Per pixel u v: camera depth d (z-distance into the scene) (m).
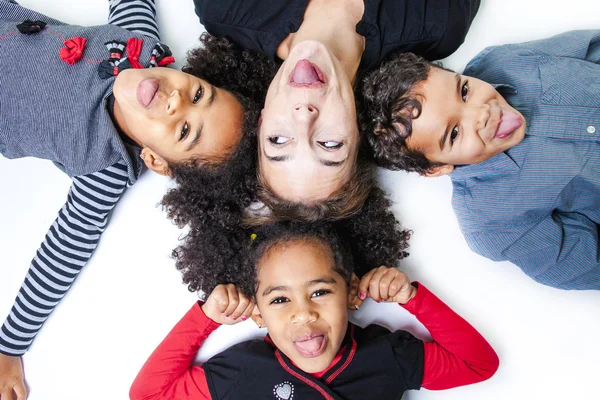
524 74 1.15
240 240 1.20
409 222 1.26
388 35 1.10
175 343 1.17
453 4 1.12
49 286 1.21
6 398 1.22
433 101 1.02
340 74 0.93
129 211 1.27
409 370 1.14
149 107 1.00
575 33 1.19
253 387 1.12
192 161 1.08
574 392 1.23
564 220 1.20
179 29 1.28
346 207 1.09
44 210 1.28
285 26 1.10
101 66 1.12
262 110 1.08
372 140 1.10
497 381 1.23
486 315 1.24
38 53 1.13
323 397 1.10
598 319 1.23
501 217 1.17
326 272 1.08
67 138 1.13
